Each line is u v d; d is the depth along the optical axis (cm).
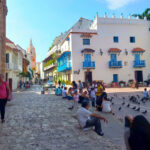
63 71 3775
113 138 564
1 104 750
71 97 1557
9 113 966
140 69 3325
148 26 3422
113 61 3170
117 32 3278
